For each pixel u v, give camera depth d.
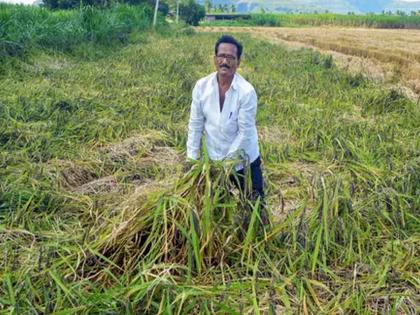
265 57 14.97
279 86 9.92
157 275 3.20
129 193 4.82
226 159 3.64
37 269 3.40
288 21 55.22
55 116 6.81
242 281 3.36
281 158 5.82
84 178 5.23
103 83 9.59
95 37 16.14
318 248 3.50
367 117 8.16
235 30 34.25
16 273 3.36
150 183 5.07
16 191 4.47
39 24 14.02
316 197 4.36
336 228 3.83
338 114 8.05
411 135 7.07
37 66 11.06
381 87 10.22
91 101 7.75
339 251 3.72
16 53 11.23
